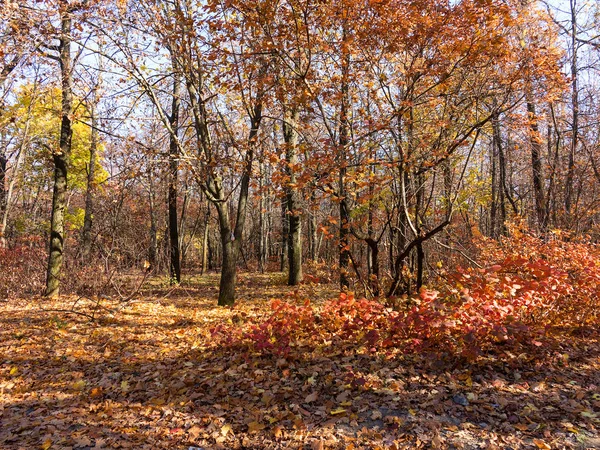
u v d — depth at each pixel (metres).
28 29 8.98
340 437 3.71
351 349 5.70
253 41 8.16
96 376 5.57
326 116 8.25
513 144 13.85
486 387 4.46
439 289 8.44
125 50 9.41
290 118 9.56
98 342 7.03
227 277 10.90
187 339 7.10
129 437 3.93
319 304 10.49
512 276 5.97
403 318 5.47
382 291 8.34
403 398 4.31
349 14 6.81
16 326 8.07
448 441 3.52
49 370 5.82
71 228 21.39
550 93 8.30
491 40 6.60
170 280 15.41
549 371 4.86
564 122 13.73
